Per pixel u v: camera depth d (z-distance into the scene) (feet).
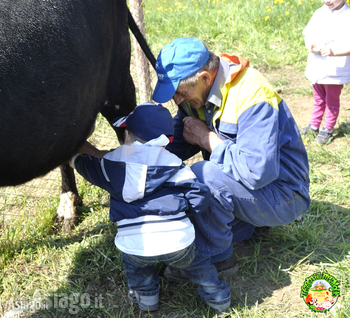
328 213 9.56
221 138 7.57
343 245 8.38
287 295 7.45
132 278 6.99
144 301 7.09
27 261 8.64
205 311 7.24
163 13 23.54
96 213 9.95
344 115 13.88
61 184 10.27
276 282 7.72
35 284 8.07
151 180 6.38
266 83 7.22
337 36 11.70
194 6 24.85
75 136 6.95
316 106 12.61
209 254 7.41
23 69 5.86
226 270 7.79
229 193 7.18
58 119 6.43
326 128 12.40
